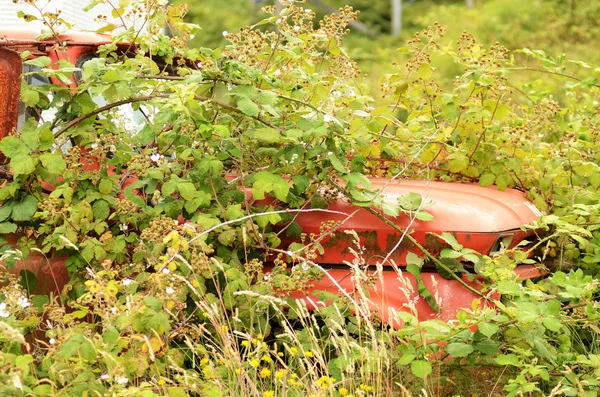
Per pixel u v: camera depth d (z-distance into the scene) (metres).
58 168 4.19
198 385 3.88
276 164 4.61
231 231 4.33
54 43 4.73
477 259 4.30
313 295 4.39
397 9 23.30
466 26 21.33
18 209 4.23
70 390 3.47
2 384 3.26
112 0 6.80
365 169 5.54
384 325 4.29
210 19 24.78
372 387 3.93
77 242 4.26
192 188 4.35
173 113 4.29
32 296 4.20
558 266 5.32
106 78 4.29
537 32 19.53
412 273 4.32
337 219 4.48
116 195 4.46
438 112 5.77
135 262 4.26
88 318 4.23
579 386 3.83
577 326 4.57
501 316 3.94
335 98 5.05
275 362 4.26
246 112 4.24
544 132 6.50
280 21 4.85
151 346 3.71
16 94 4.12
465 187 5.08
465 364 4.16
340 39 5.43
